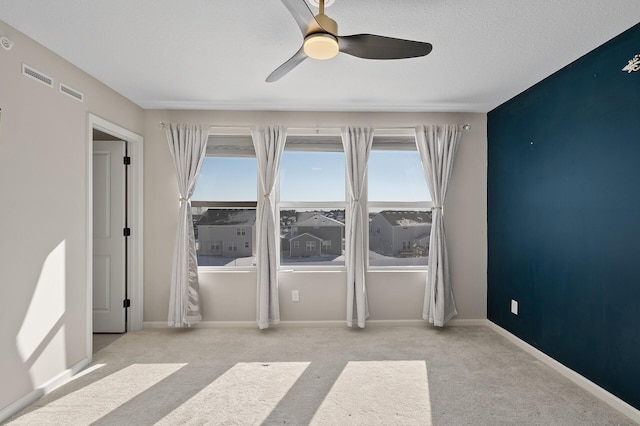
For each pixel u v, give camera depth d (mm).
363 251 3725
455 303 3791
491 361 2863
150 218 3721
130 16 2018
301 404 2215
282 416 2084
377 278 3764
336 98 3408
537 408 2166
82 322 2727
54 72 2455
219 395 2322
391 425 1996
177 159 3629
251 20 2062
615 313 2174
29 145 2230
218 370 2697
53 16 2010
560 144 2684
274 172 3672
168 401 2248
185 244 3584
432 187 3684
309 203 3846
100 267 3576
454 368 2730
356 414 2104
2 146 2041
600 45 2312
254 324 3734
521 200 3188
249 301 3744
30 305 2232
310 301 3756
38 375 2293
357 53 1875
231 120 3754
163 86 3105
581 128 2471
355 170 3658
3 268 2043
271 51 2461
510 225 3361
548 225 2814
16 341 2129
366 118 3785
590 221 2377
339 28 2137
